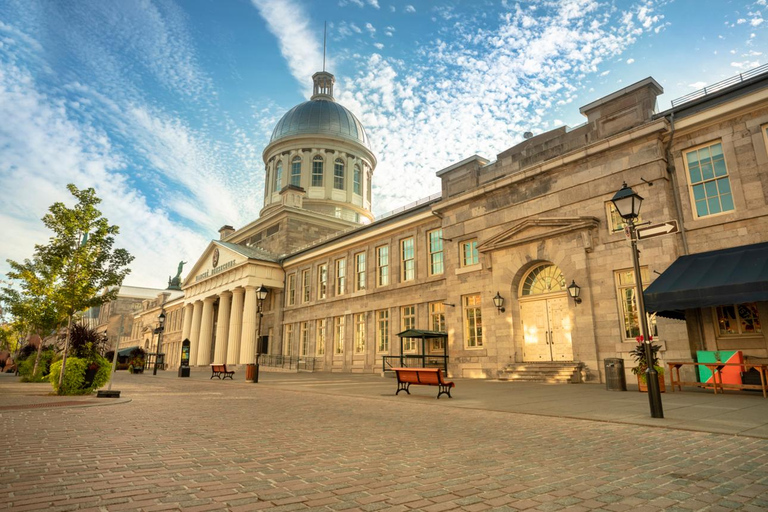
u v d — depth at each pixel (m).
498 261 22.89
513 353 21.55
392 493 4.44
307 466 5.49
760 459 5.71
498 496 4.36
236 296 44.88
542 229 20.98
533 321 21.61
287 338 42.59
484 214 24.14
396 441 7.11
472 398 13.48
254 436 7.55
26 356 36.88
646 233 9.64
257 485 4.66
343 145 58.94
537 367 19.95
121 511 3.83
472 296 24.83
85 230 17.36
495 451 6.35
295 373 34.09
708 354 14.61
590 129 20.38
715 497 4.31
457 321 25.03
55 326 20.22
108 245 17.92
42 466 5.38
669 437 7.21
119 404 12.62
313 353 38.62
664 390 13.98
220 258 49.44
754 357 14.70
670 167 17.70
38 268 19.84
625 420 8.72
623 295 18.28
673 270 15.73
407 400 13.23
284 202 51.28
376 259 33.81
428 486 4.68
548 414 9.73
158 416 10.05
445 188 26.94
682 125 17.22
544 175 21.52
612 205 18.98
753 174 15.74
